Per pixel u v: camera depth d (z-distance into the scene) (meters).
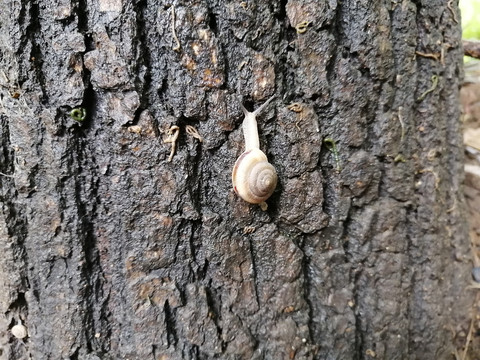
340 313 0.14
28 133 0.11
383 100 0.13
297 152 0.12
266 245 0.13
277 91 0.12
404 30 0.13
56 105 0.11
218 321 0.12
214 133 0.11
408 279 0.15
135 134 0.11
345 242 0.14
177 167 0.11
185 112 0.11
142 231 0.11
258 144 0.12
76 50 0.10
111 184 0.11
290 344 0.13
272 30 0.11
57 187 0.11
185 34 0.10
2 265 0.12
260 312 0.13
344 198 0.13
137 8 0.10
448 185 0.15
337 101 0.12
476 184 0.18
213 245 0.12
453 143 0.15
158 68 0.11
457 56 0.15
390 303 0.14
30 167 0.11
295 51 0.12
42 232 0.11
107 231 0.11
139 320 0.12
